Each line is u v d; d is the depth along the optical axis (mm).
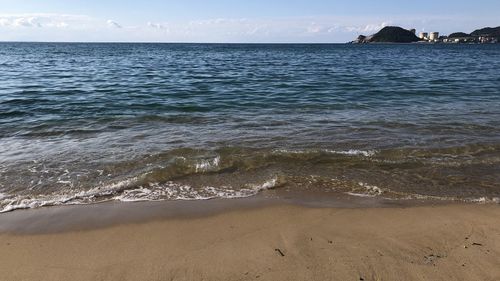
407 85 18859
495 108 12625
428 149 7922
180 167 6727
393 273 3717
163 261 3982
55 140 8508
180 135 8891
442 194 5863
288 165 6977
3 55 51438
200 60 43312
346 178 6449
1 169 6633
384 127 9812
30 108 12031
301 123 10219
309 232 4598
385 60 43219
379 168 6898
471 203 5527
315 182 6289
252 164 6988
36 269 3848
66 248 4262
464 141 8539
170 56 52656
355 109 12391
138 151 7625
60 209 5254
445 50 79562
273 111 12000
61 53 59719
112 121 10414
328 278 3645
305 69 29844
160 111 11852
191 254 4113
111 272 3793
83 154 7449
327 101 14008
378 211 5223
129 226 4777
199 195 5762
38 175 6406
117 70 27922
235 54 60562
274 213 5160
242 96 15117
